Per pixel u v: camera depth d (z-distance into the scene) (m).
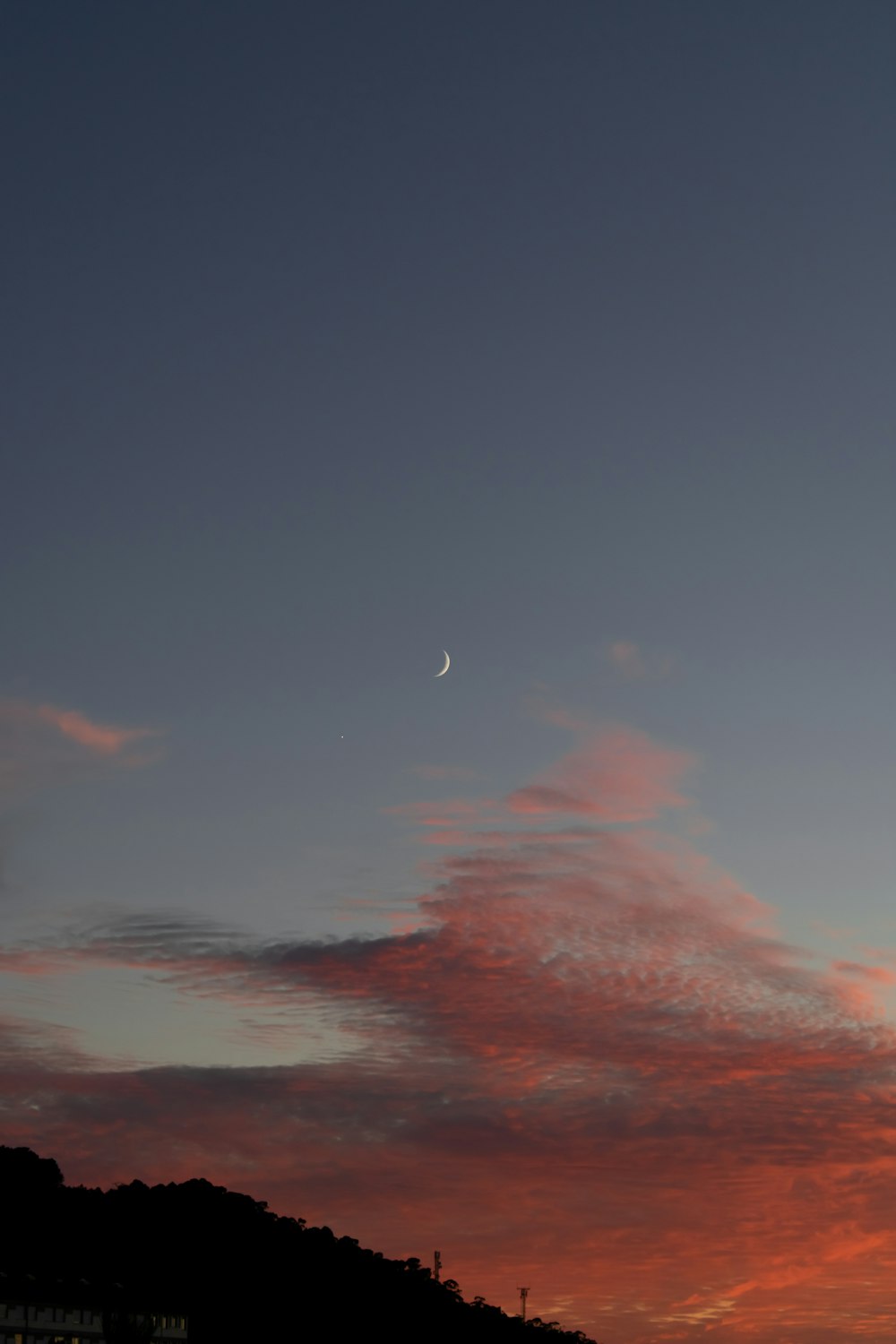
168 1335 141.25
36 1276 137.25
